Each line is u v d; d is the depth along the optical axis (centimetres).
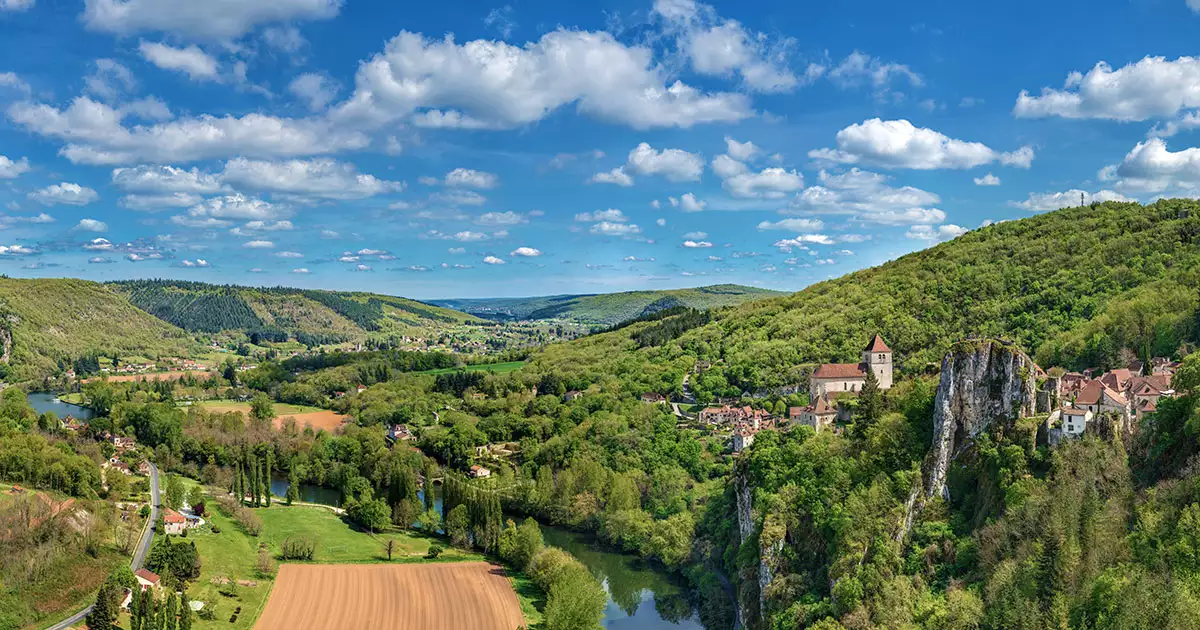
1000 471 14838
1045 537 13075
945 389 16212
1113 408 14688
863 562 15438
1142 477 13838
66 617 17100
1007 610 12550
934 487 16012
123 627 16375
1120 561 12425
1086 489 13638
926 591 14375
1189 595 11100
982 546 14212
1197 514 11962
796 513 18512
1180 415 13912
